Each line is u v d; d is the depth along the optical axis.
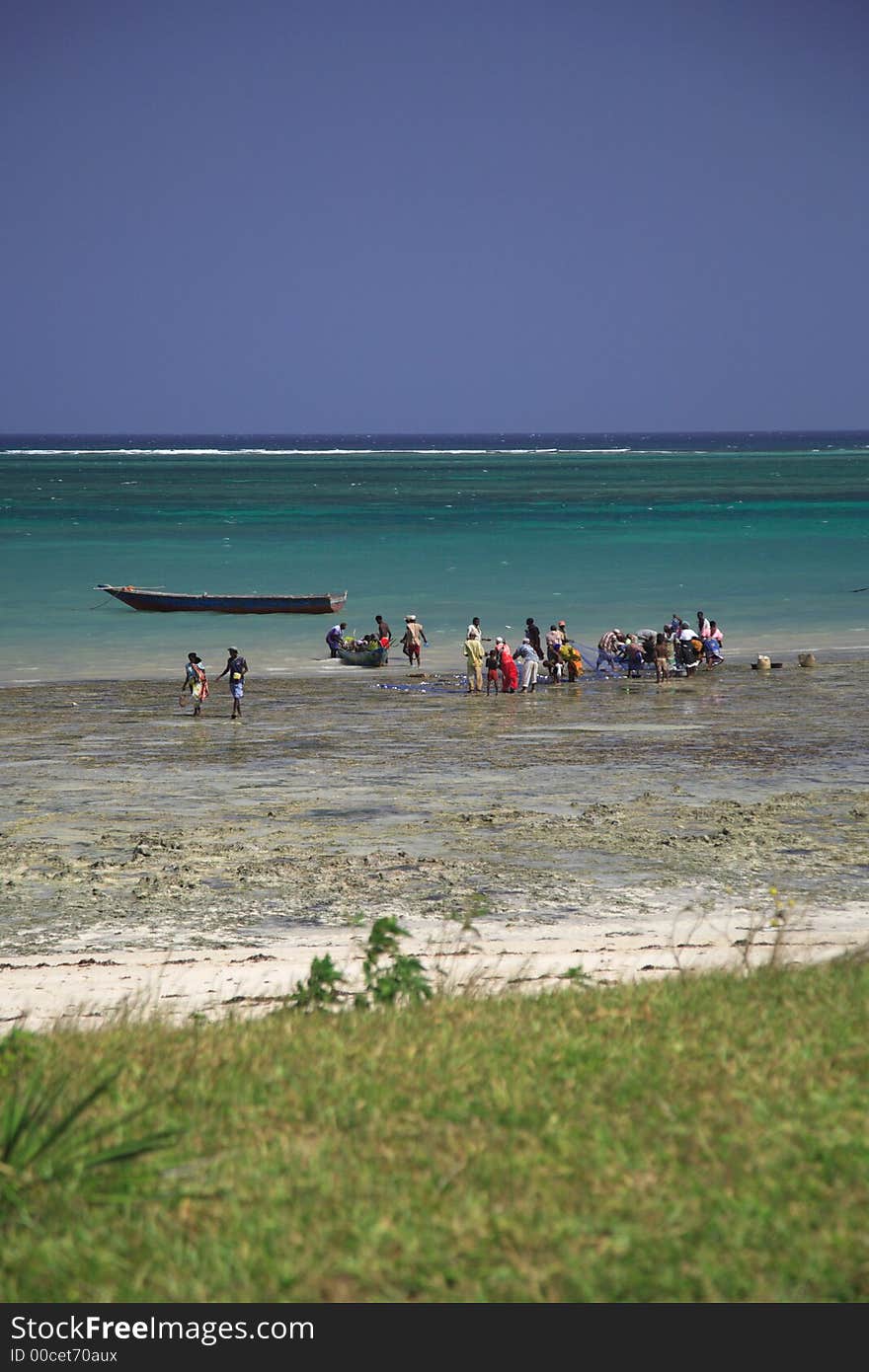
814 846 52.34
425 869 49.25
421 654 122.50
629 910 43.69
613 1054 23.34
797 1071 22.09
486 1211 17.19
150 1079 22.50
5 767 70.44
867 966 31.34
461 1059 23.27
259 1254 16.23
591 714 89.25
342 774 68.31
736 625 143.75
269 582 184.88
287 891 46.34
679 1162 18.58
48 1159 18.42
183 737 80.00
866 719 85.38
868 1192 17.41
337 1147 19.25
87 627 140.88
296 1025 26.73
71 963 38.19
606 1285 15.62
